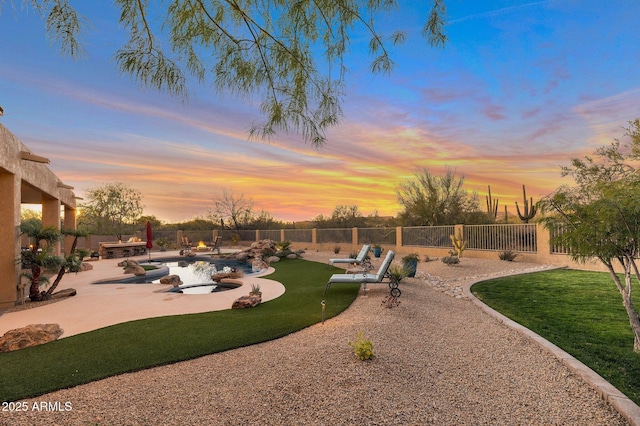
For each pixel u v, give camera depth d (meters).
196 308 7.12
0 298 7.38
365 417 2.88
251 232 30.95
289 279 11.03
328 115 3.14
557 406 3.17
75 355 4.37
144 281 11.69
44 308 7.24
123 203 31.78
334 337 4.79
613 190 4.61
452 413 3.01
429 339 4.93
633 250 4.40
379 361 3.94
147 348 4.59
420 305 6.97
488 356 4.36
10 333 4.84
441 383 3.57
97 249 24.70
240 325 5.66
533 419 2.95
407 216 24.02
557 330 5.37
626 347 4.61
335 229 24.86
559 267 12.62
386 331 5.05
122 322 6.05
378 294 8.06
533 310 6.68
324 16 2.90
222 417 2.87
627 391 3.39
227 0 2.60
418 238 20.12
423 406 3.09
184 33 2.58
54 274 12.62
